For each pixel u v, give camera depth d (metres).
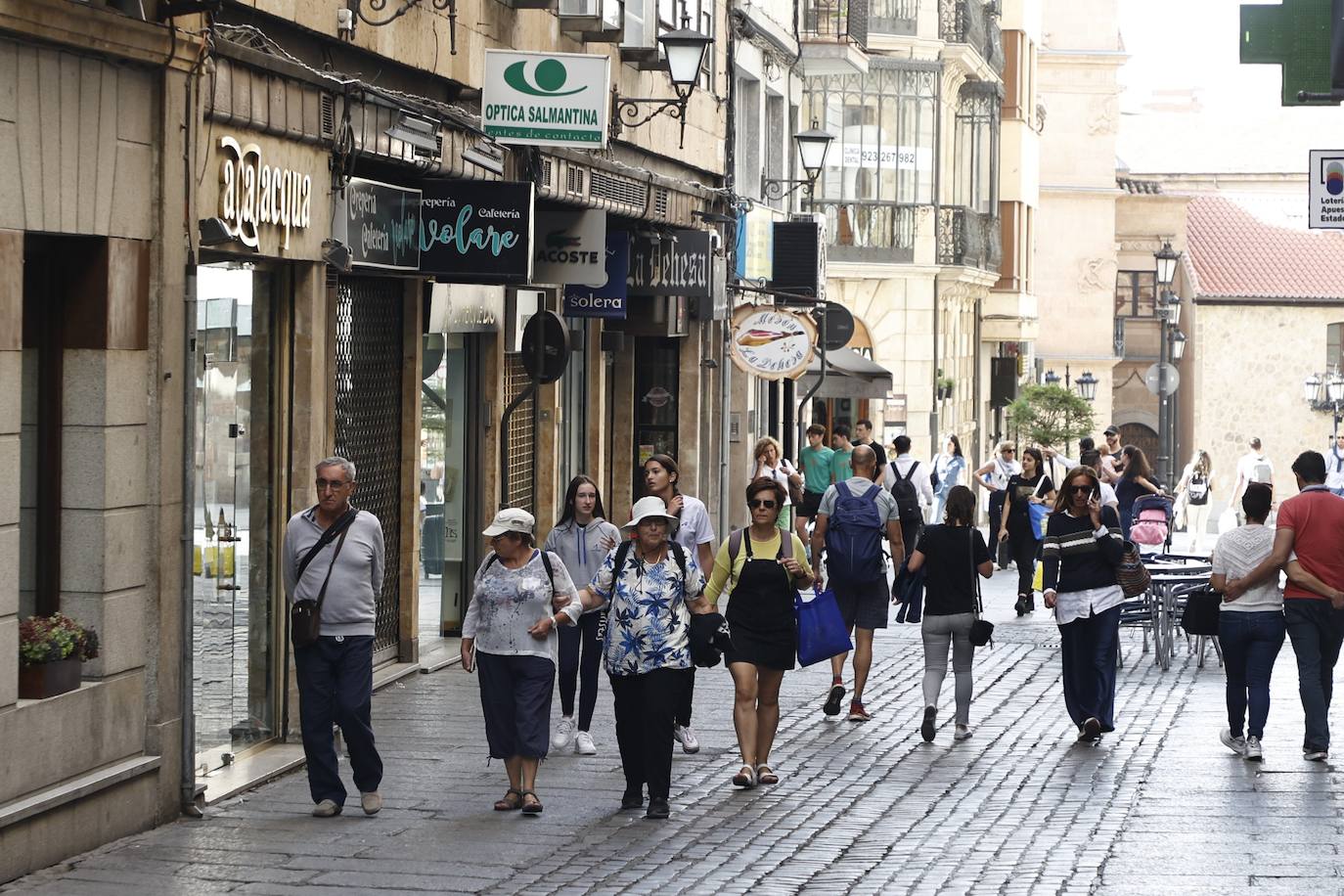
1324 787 18.64
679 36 31.64
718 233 41.03
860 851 15.70
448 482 27.39
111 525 15.68
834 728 22.45
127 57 15.52
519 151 26.72
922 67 64.88
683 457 40.38
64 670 14.99
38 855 14.45
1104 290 95.94
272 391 19.86
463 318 25.88
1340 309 100.44
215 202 17.39
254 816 16.70
